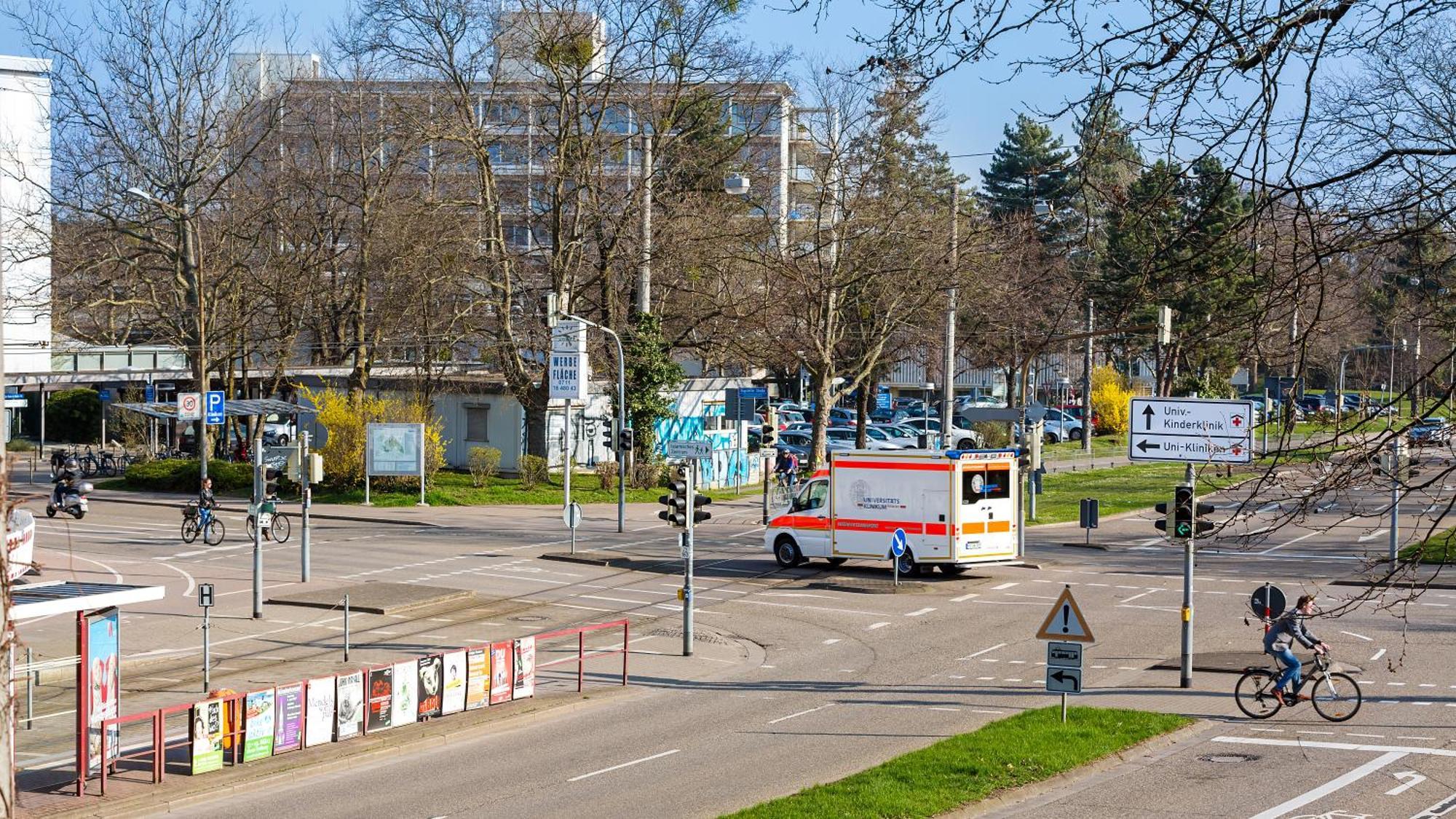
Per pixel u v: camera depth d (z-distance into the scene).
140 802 16.03
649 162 56.44
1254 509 9.61
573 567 38.84
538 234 76.44
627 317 64.31
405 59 54.81
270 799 16.70
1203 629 28.69
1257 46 8.06
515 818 15.51
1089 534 44.56
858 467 37.62
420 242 56.62
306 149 74.00
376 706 19.92
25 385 68.56
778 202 63.41
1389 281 9.03
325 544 43.53
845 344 65.94
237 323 60.38
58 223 59.22
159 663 25.58
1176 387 58.34
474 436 63.59
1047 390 108.19
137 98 55.81
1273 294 8.62
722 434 65.81
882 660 26.23
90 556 40.12
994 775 16.47
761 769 17.73
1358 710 20.78
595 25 55.81
